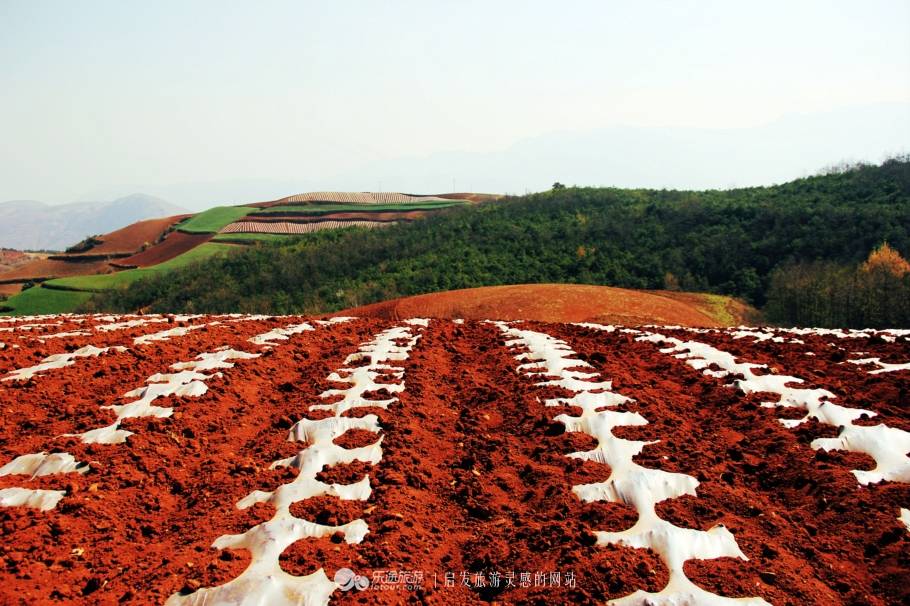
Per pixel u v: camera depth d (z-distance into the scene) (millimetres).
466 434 9305
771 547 5906
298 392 11125
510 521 6746
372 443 8562
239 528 6383
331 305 62656
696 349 13234
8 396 9891
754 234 65312
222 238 115125
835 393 9914
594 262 66188
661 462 7656
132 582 5562
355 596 5309
